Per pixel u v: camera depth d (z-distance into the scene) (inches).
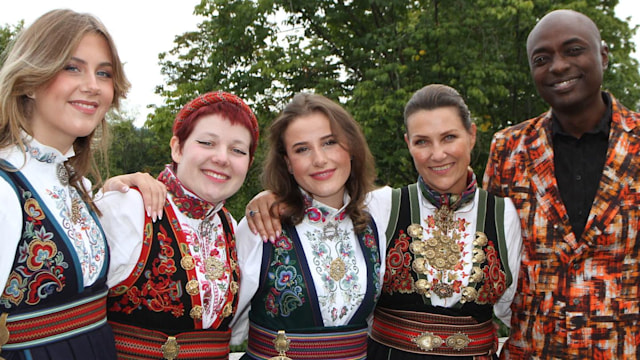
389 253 90.0
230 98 76.8
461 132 87.1
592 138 92.2
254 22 404.8
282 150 86.0
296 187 86.7
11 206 59.5
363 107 352.5
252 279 80.7
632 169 87.5
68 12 65.0
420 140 88.0
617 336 86.0
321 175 82.0
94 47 65.6
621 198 87.0
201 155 74.5
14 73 61.1
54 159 65.1
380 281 87.5
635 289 87.0
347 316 81.9
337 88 400.8
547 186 92.0
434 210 91.4
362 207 88.4
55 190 64.9
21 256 59.9
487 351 89.0
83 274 64.7
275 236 82.1
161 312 71.7
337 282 82.1
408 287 87.8
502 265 89.4
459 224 90.7
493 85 361.4
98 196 73.3
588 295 86.7
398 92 333.7
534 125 97.9
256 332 81.7
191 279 73.3
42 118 64.3
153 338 71.3
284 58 393.4
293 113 83.0
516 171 96.1
